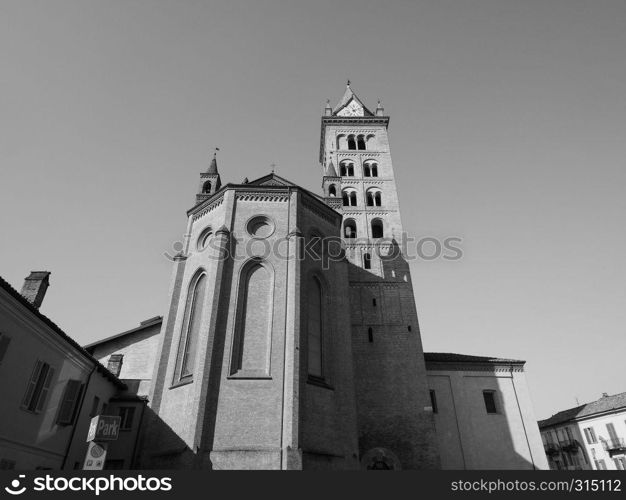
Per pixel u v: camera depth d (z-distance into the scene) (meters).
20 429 20.23
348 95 65.19
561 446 63.28
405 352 41.12
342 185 54.06
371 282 45.47
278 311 27.62
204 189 40.81
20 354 19.98
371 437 36.75
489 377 44.81
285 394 24.67
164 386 28.06
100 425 13.84
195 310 30.00
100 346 37.12
